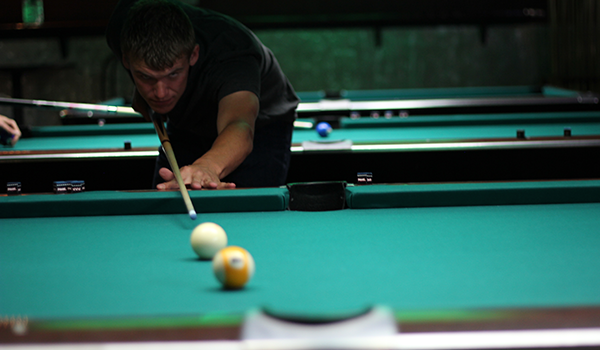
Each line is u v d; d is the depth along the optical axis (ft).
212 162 6.63
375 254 4.32
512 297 3.31
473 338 2.69
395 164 10.79
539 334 2.71
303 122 13.94
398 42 27.86
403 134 13.25
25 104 11.02
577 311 2.89
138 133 14.15
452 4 26.21
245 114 7.52
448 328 2.73
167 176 6.31
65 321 2.84
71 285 3.67
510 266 3.96
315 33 27.86
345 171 10.87
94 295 3.46
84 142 12.85
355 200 6.05
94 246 4.68
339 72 28.04
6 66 25.79
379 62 27.99
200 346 2.62
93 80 27.45
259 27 26.18
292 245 4.61
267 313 2.80
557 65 26.81
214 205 5.96
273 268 3.98
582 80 26.55
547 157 10.64
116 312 3.15
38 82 27.45
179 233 5.09
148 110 9.62
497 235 4.83
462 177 10.77
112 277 3.83
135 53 7.21
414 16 26.03
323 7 26.25
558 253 4.27
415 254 4.30
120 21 8.42
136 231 5.19
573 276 3.71
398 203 6.07
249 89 7.82
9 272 4.00
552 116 14.65
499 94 21.97
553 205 6.05
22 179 10.57
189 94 8.16
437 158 10.72
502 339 2.69
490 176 10.73
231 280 3.46
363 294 3.40
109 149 10.68
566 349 2.69
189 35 7.40
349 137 12.90
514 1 26.22
